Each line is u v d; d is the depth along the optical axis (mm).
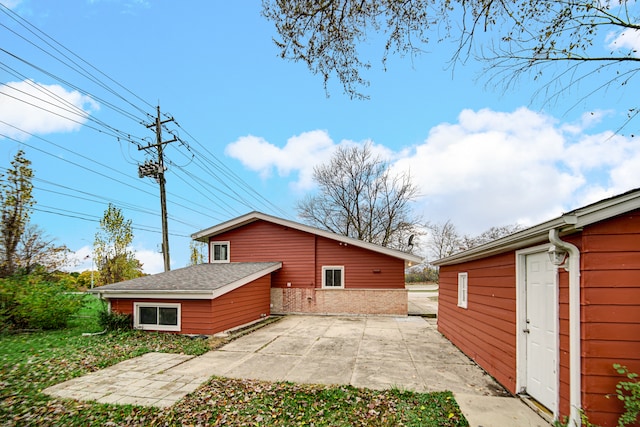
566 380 3449
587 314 3195
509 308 4891
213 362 6402
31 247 14438
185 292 9031
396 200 28391
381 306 13078
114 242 19141
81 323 10797
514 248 4699
